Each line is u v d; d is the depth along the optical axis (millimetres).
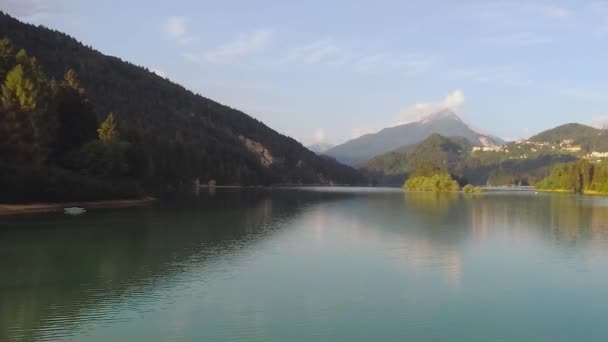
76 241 51469
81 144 109188
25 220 68000
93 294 32656
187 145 197125
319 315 29484
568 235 63406
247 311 29891
